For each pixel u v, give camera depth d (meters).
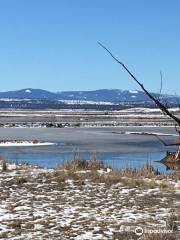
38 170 24.67
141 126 113.31
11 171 24.03
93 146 53.41
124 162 35.69
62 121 144.25
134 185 19.28
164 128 102.12
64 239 10.85
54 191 18.08
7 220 12.98
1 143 56.59
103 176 21.42
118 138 68.44
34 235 11.27
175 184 20.23
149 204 15.21
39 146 53.34
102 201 15.91
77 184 19.67
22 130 92.19
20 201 15.93
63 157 39.88
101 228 11.84
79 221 12.75
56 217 13.34
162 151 46.88
